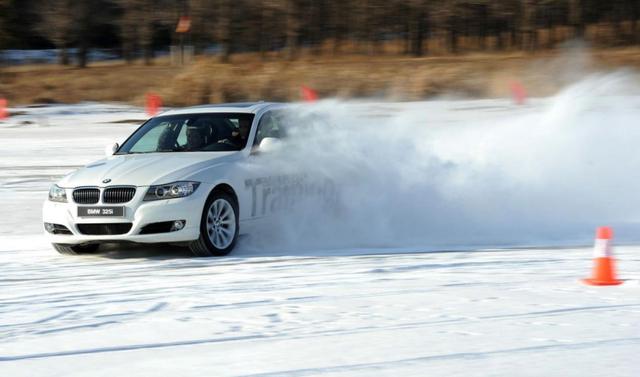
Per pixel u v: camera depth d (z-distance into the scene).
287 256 25.11
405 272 22.11
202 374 13.56
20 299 19.81
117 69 155.12
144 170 25.11
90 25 189.75
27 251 27.17
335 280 21.08
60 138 66.44
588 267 22.62
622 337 15.09
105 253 26.56
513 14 180.12
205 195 24.72
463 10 183.38
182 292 19.97
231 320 17.05
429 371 13.35
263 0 182.62
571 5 185.62
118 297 19.66
